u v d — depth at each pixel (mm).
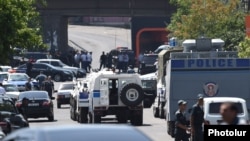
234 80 72938
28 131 28516
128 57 171875
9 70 138625
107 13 176625
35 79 141375
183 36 127438
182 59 72375
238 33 122125
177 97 72625
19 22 75938
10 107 65938
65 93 118688
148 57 155375
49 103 94875
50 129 27984
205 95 72625
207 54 80188
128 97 86750
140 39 192500
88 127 28172
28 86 117312
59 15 176000
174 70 72500
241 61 73125
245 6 136375
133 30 193125
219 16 125625
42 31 173750
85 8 176000
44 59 163375
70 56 177125
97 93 87000
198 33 127000
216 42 86500
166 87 77062
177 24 129375
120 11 176625
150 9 176250
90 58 177750
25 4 77312
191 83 72625
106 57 175750
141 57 160000
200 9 126375
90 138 27000
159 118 97688
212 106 60938
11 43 76500
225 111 33000
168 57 91250
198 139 56812
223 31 123625
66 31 185875
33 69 157375
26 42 77438
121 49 182000
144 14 176750
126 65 170875
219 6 126188
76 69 163500
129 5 176250
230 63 73125
